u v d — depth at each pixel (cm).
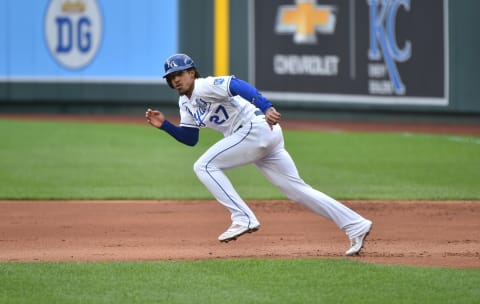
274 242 3453
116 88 9131
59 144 7194
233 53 8819
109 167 5988
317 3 8738
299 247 3338
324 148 6981
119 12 9038
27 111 9562
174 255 3169
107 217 4131
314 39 8744
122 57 9075
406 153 6688
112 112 9362
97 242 3469
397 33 8581
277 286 2639
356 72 8688
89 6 9144
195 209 4394
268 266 2906
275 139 2966
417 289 2609
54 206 4472
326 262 2977
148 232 3712
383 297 2517
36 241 3497
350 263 2969
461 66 8425
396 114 8750
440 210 4353
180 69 2872
